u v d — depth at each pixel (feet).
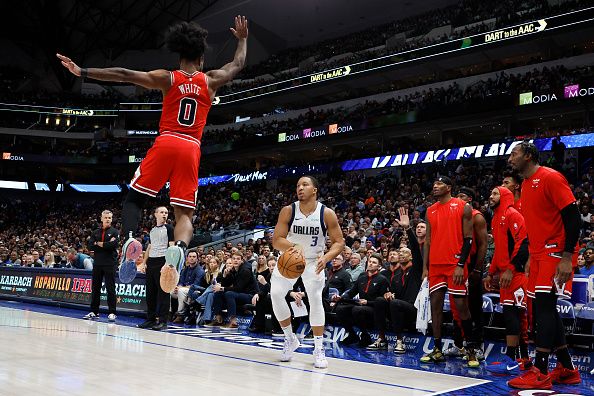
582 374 17.15
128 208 12.51
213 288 30.32
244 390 11.70
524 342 17.31
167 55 128.77
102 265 29.53
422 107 82.17
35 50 133.90
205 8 121.08
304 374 14.55
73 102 122.93
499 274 18.10
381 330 22.21
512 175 18.20
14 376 11.65
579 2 70.90
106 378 12.11
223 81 13.76
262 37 123.44
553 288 13.92
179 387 11.60
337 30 119.75
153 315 26.86
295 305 17.37
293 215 17.01
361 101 98.73
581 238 39.27
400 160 78.13
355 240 41.83
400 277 23.29
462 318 18.15
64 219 107.55
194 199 12.99
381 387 13.00
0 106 119.14
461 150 70.90
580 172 65.82
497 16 88.38
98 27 122.93
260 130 103.60
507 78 78.48
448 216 18.78
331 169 86.69
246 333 26.68
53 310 34.40
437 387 13.50
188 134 12.94
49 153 117.60
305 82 98.58
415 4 107.65
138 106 120.88
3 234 103.45
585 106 70.95
